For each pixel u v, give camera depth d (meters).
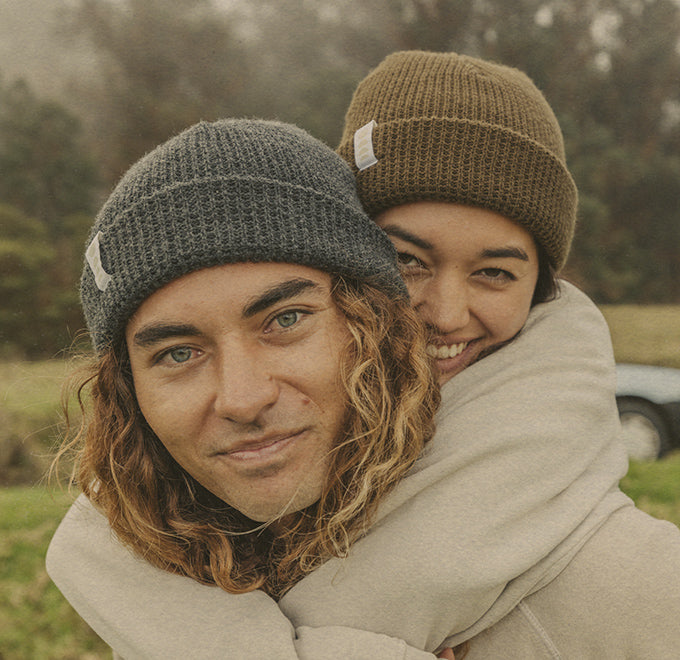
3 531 4.00
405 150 1.35
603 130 24.55
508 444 1.16
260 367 0.98
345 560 1.09
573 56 23.66
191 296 0.96
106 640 1.21
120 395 1.18
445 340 1.38
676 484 4.59
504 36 22.36
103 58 21.89
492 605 1.12
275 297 0.97
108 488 1.20
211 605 1.12
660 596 1.04
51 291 17.83
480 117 1.35
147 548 1.20
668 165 24.53
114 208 1.06
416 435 1.12
